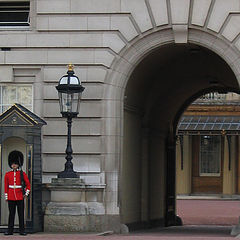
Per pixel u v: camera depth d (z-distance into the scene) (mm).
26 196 27172
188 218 46281
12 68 29750
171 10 29109
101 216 28688
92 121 29344
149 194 36125
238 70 28906
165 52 31828
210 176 68000
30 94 29828
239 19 28875
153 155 37531
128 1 29297
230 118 65750
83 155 29328
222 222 43562
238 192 67375
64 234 27203
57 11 29578
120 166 29516
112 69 29438
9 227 26938
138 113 34031
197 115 66000
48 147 29422
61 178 28250
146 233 31375
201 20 29000
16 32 29734
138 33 29281
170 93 38656
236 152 67688
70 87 27969
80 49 29516
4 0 29984
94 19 29453
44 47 29625
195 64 35375
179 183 68000
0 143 27562
